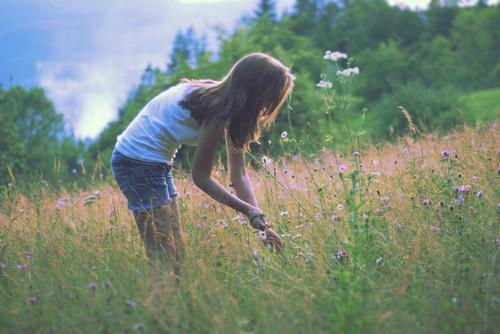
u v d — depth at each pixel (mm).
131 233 4176
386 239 3809
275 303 2990
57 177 6980
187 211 4672
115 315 3004
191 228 4324
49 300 3201
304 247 3859
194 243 3955
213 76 23969
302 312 2910
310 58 28562
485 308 2811
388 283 3295
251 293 3217
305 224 4145
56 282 3531
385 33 87000
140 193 3662
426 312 2852
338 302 2932
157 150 3629
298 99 18828
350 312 2740
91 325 2953
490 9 73500
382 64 67188
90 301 3137
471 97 21234
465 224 3803
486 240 3588
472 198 4160
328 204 4375
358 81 65062
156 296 3082
